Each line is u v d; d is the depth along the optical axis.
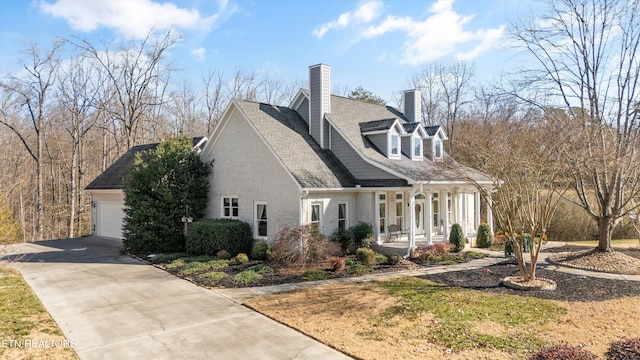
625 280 13.24
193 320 9.57
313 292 11.82
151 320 9.59
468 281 13.14
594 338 8.02
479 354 7.30
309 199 17.25
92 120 38.78
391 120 20.94
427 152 23.77
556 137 12.59
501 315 9.45
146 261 17.59
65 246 22.34
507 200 12.92
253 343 8.14
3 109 34.22
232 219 19.84
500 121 23.52
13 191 21.16
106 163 42.16
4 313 9.80
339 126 20.67
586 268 15.10
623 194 18.34
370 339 8.14
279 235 16.91
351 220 19.31
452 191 21.67
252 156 19.16
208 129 43.97
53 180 38.38
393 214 20.44
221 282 13.24
